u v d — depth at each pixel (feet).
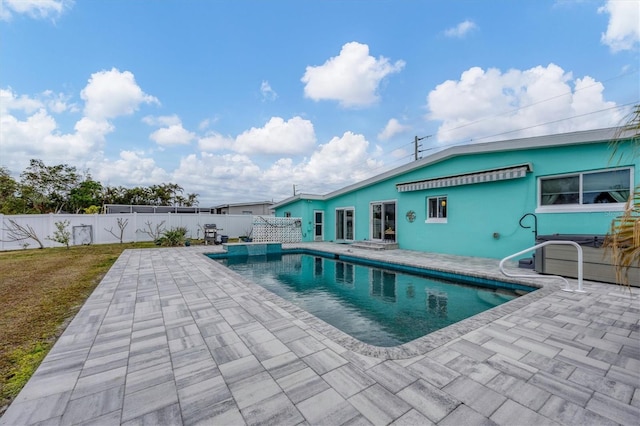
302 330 12.38
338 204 59.98
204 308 15.52
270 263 39.93
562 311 14.49
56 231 50.85
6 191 71.61
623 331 12.03
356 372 8.94
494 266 27.84
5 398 7.90
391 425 6.61
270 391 8.00
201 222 68.49
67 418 6.95
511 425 6.63
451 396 7.70
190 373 8.98
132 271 26.43
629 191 23.39
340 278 29.73
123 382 8.51
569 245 21.74
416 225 42.27
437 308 19.67
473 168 34.73
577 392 7.89
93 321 13.64
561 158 27.27
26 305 16.55
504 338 11.32
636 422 6.75
